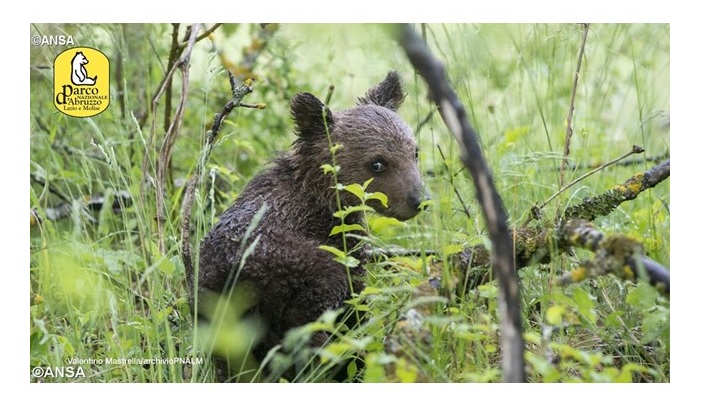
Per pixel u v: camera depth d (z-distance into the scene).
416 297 8.27
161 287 9.70
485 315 8.23
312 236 9.50
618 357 9.16
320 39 13.67
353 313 9.46
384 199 8.90
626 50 14.65
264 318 8.96
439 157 13.22
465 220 11.35
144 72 13.92
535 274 10.05
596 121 14.37
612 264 7.86
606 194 9.80
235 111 13.84
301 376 8.97
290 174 9.83
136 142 12.15
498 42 13.24
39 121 12.77
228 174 11.76
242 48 13.79
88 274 9.69
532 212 9.86
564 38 12.03
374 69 14.05
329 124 9.93
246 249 8.88
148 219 10.88
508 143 12.17
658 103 14.02
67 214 12.40
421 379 7.71
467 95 11.51
